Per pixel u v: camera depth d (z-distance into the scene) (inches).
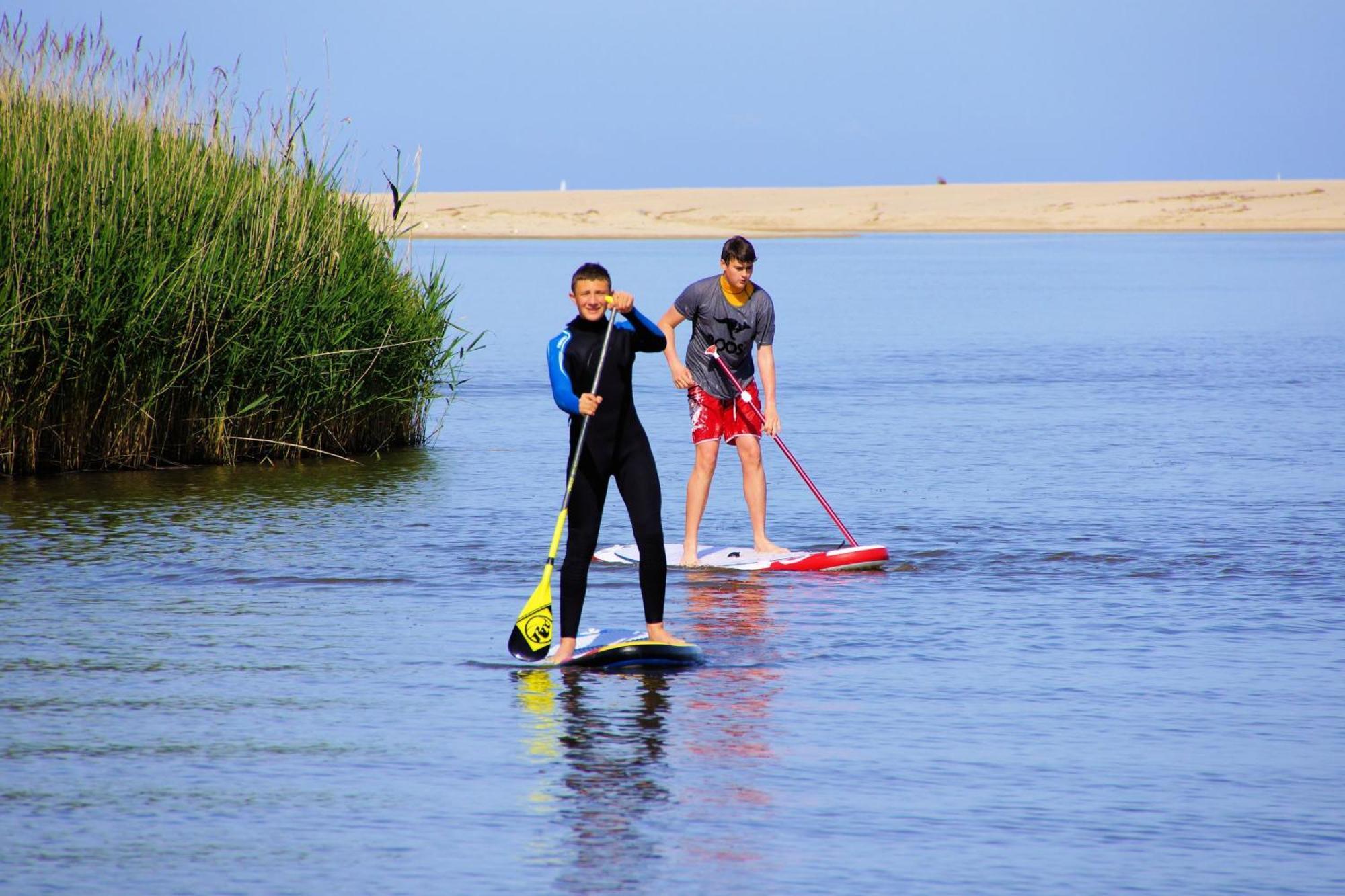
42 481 1856.5
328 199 2128.4
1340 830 768.9
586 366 1088.8
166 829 762.8
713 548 1486.2
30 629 1154.7
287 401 2058.3
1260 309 5132.9
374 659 1080.2
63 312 1846.7
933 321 4648.1
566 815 783.7
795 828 768.3
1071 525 1592.0
